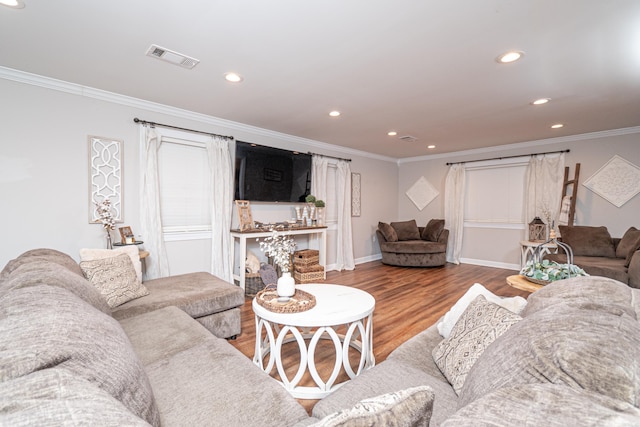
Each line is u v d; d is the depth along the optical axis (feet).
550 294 4.38
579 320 2.44
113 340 2.89
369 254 20.30
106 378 2.36
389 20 5.79
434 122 12.63
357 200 19.30
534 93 9.43
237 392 3.81
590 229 13.42
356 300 6.73
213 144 12.09
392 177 21.97
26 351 2.09
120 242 9.89
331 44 6.66
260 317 6.16
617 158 13.89
